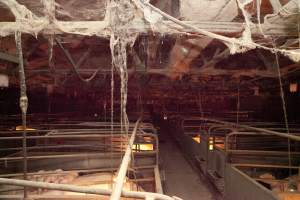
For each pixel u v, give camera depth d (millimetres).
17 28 2887
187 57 4625
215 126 6004
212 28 3002
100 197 3203
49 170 4520
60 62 5824
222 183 5168
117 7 2783
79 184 4004
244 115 10633
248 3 2691
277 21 2963
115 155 4500
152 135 4520
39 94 10945
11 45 4027
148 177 4414
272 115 9984
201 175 6504
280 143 5918
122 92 4227
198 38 3443
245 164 4504
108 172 4504
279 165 4547
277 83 8281
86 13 3166
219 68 6141
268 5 2977
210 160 6129
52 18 2875
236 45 2988
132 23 2971
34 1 2924
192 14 2889
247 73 6289
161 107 15477
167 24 2973
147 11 2746
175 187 5762
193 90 10195
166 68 5777
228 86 8539
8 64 4977
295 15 2773
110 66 5750
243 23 2994
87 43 4457
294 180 4184
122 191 1748
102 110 12609
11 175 3768
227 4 2725
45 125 7004
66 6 2992
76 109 12219
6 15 3248
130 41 3250
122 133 4547
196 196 5320
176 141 10422
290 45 3721
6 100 9211
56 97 11953
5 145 6137
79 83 7910
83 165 4484
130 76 7129
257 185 3264
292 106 8945
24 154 2895
